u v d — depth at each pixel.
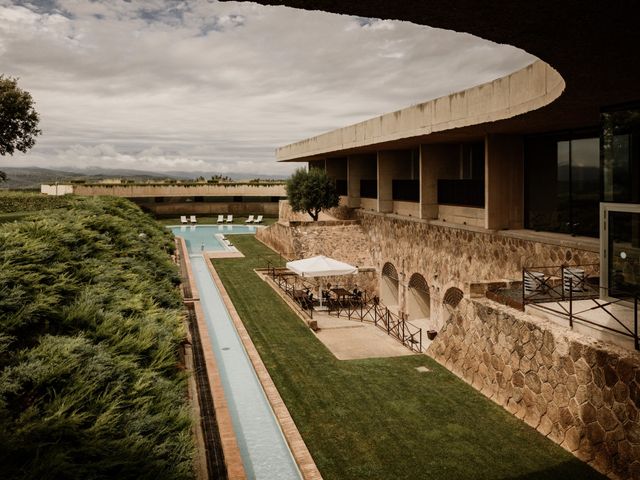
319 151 30.55
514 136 17.00
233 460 6.59
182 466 5.37
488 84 14.04
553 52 6.50
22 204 31.31
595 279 12.59
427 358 14.14
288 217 42.47
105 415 5.44
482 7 4.76
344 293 21.75
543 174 16.47
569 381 9.16
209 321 18.36
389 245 25.23
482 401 11.23
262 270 26.50
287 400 11.41
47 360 6.07
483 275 17.45
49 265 8.69
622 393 8.06
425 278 21.52
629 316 9.94
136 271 11.67
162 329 8.16
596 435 8.55
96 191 52.38
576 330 9.59
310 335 16.48
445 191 20.80
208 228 49.81
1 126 35.69
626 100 10.41
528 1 4.62
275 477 8.64
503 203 16.94
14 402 5.50
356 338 16.28
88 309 7.65
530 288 11.99
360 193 32.28
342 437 9.70
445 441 9.48
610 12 4.96
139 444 5.30
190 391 8.65
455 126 15.80
